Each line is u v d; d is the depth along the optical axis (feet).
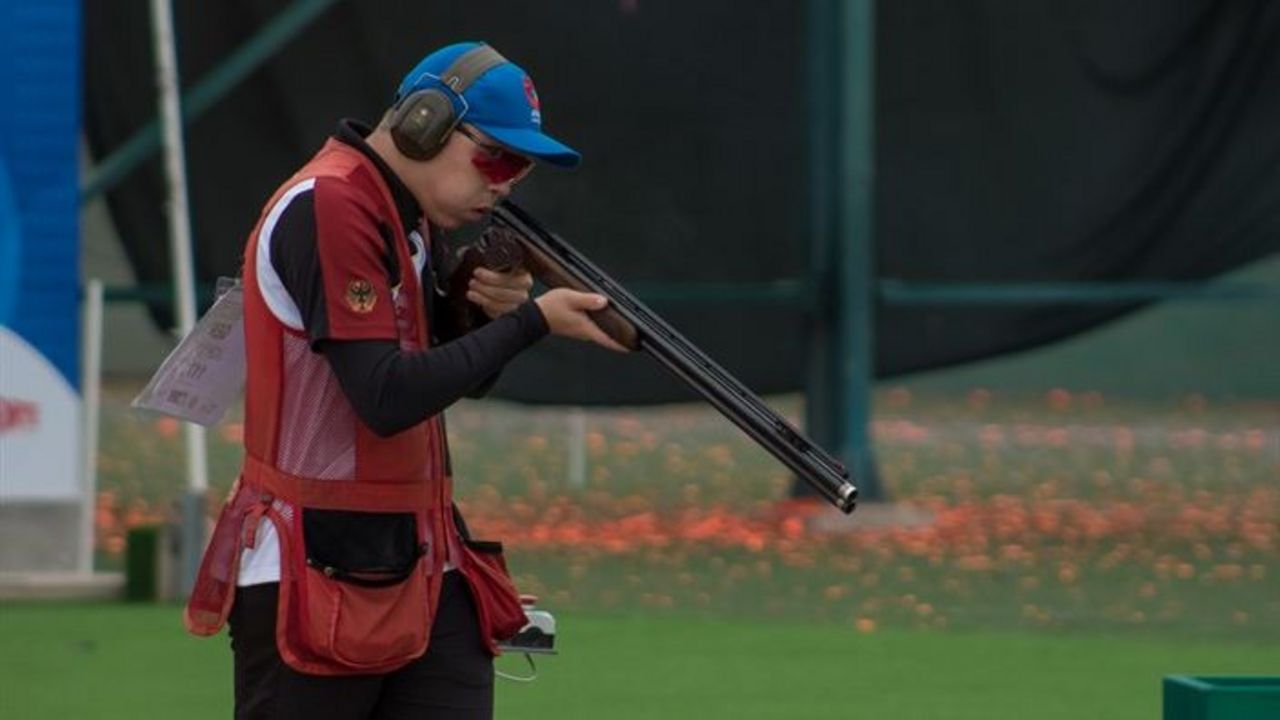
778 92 138.21
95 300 114.11
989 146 139.13
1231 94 138.41
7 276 108.06
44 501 109.81
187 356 47.93
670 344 47.01
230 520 46.42
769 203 138.51
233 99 133.80
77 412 109.50
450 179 46.16
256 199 134.21
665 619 107.86
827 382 139.74
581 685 91.35
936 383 287.07
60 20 107.65
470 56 46.24
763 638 102.89
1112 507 157.07
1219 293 139.44
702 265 138.72
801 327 140.77
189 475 113.19
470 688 48.03
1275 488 173.58
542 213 137.90
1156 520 148.87
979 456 201.57
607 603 112.78
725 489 167.63
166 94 115.65
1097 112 138.72
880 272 139.64
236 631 47.09
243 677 47.16
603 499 159.43
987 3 138.10
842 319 138.51
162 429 218.79
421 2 134.82
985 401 275.80
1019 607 112.68
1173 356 284.41
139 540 111.24
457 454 194.90
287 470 45.80
